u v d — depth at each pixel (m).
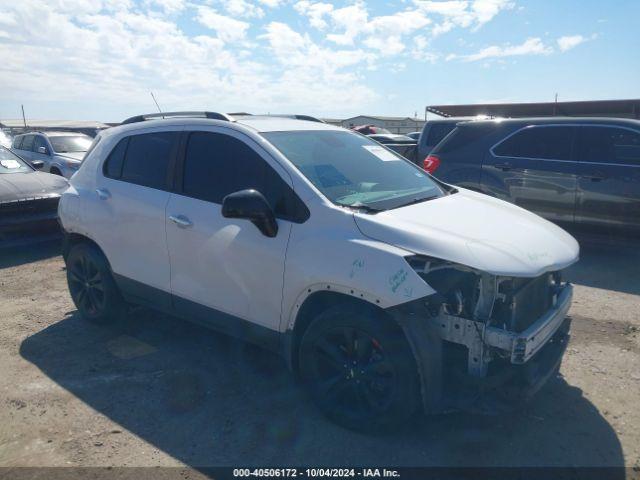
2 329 4.88
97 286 4.77
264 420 3.38
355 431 3.21
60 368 4.09
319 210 3.26
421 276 2.94
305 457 3.02
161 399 3.63
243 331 3.68
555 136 7.07
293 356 3.45
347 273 3.01
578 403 3.55
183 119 4.18
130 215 4.26
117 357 4.27
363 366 3.11
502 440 3.16
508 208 3.90
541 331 3.01
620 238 6.71
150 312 5.23
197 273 3.84
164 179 4.14
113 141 4.67
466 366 3.02
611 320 4.94
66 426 3.32
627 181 6.50
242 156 3.73
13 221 7.29
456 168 7.80
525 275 2.83
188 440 3.18
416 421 3.34
